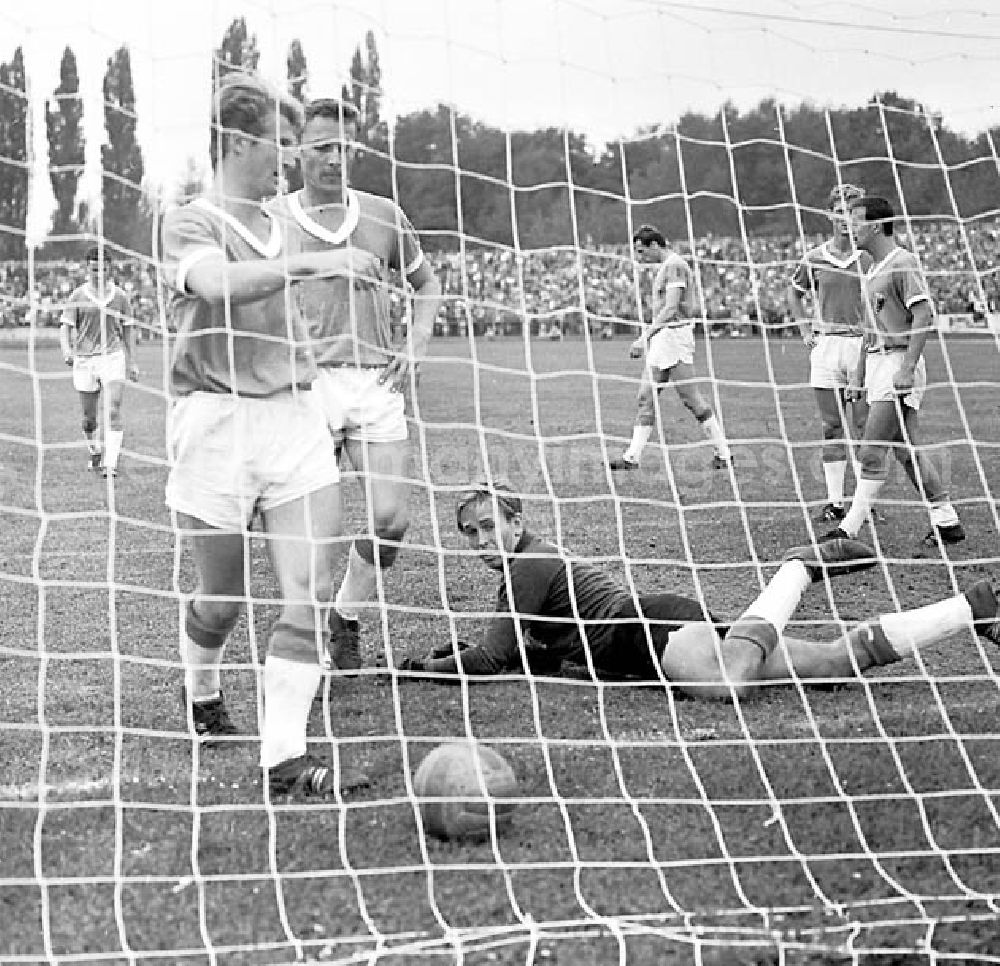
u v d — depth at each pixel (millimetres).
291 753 4375
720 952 3273
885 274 8344
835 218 8352
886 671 5859
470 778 3945
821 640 6523
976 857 3885
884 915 3504
